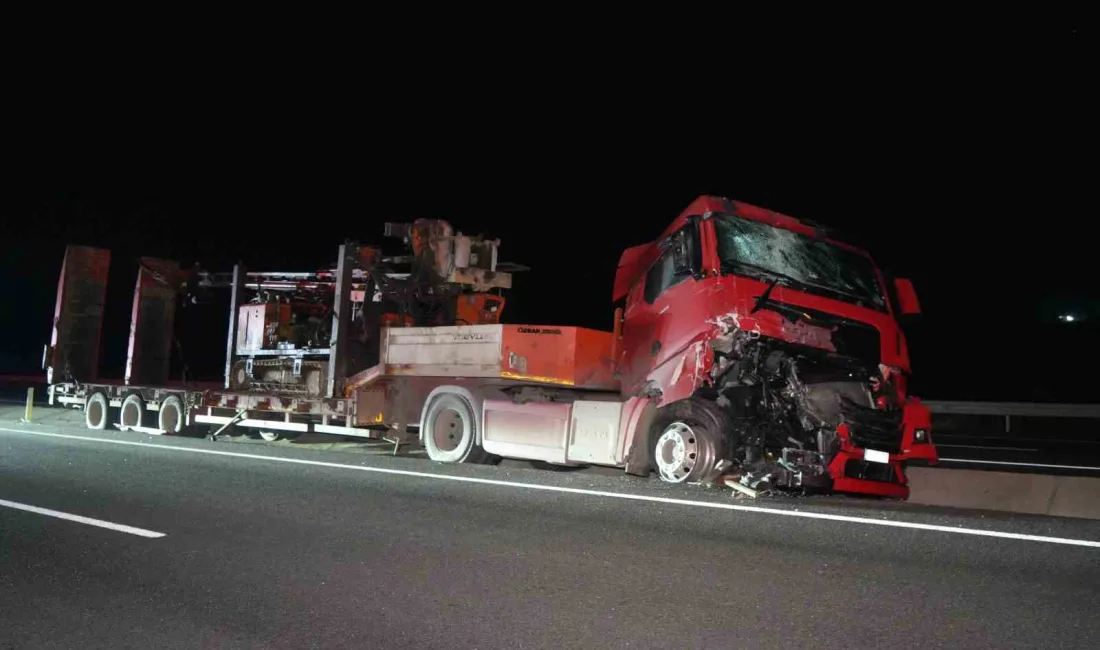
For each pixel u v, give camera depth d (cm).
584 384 1001
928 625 457
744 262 893
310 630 471
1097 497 912
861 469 877
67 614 504
